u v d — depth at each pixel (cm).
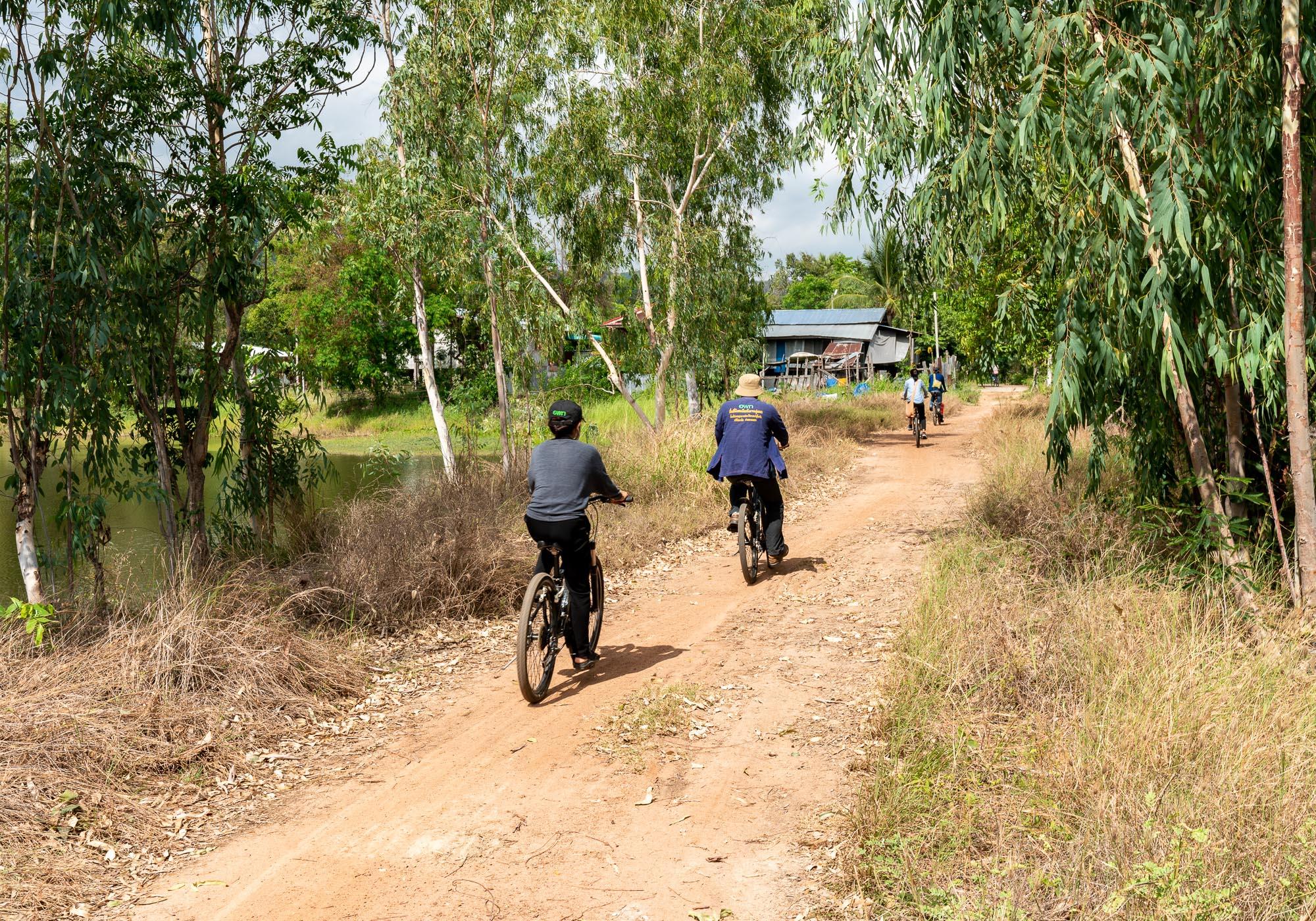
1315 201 598
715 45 1727
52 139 748
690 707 542
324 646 629
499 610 777
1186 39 555
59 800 415
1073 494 878
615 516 1052
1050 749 414
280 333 1079
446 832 405
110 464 855
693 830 398
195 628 567
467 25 1295
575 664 607
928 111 650
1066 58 577
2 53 721
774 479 870
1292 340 546
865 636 665
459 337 3891
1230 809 344
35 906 345
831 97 734
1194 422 616
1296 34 529
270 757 490
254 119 905
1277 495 676
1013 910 301
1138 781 370
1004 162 643
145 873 375
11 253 723
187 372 955
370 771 475
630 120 1711
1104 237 582
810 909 334
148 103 811
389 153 1302
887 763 431
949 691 497
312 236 1067
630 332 1811
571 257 1862
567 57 1587
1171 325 571
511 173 1425
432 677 624
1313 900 294
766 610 755
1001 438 1767
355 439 3850
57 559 794
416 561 776
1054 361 640
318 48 929
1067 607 583
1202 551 631
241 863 382
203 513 953
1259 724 412
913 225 750
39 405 725
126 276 806
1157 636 511
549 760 479
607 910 340
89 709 490
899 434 2508
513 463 1280
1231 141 572
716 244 1756
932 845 357
